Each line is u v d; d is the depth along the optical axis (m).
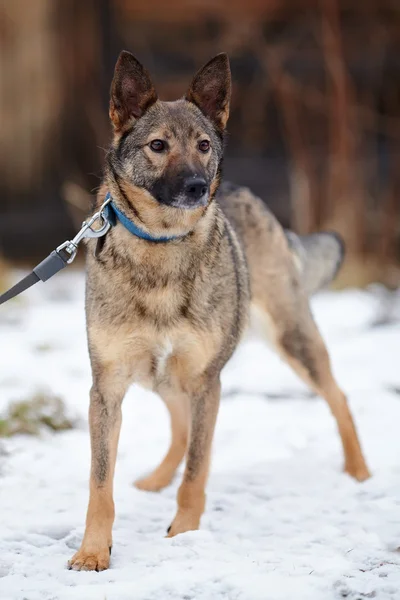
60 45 17.92
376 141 17.75
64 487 6.59
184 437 6.82
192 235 5.71
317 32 18.14
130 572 4.93
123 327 5.66
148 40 18.58
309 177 16.11
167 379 5.95
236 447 7.72
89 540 5.23
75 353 11.07
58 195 18.23
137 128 5.83
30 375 9.97
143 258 5.64
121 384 5.76
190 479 5.78
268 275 7.25
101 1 18.09
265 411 8.75
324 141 18.09
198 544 5.29
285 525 5.80
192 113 5.96
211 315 5.80
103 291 5.68
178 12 18.48
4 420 8.02
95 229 5.90
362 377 9.75
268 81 18.17
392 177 16.75
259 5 18.45
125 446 7.82
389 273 15.22
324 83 18.22
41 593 4.63
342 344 11.28
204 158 5.86
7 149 18.02
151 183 5.67
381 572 4.84
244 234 7.16
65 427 8.21
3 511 6.05
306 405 8.98
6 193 18.14
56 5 17.78
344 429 7.07
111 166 5.85
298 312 7.32
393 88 18.27
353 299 14.09
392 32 18.23
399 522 5.74
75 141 18.19
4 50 17.73
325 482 6.76
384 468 7.07
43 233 17.91
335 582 4.63
